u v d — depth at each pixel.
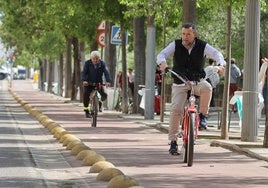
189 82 22.34
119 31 56.03
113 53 64.44
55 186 19.12
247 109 29.47
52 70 133.00
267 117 27.11
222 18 62.88
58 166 23.09
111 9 54.44
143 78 53.66
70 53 95.69
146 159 24.59
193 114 22.44
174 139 24.59
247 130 29.41
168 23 53.53
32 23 89.19
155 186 18.70
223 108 31.97
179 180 19.84
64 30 72.44
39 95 106.75
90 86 40.28
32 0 76.62
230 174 21.09
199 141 31.22
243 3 31.75
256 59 29.50
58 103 76.69
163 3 42.44
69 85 95.31
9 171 21.92
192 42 22.55
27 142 30.94
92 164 23.14
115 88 62.25
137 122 44.22
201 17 53.78
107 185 18.52
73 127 39.25
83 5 54.81
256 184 19.16
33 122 44.41
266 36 58.31
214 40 63.62
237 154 26.38
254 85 29.44
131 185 17.81
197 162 23.89
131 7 48.91
